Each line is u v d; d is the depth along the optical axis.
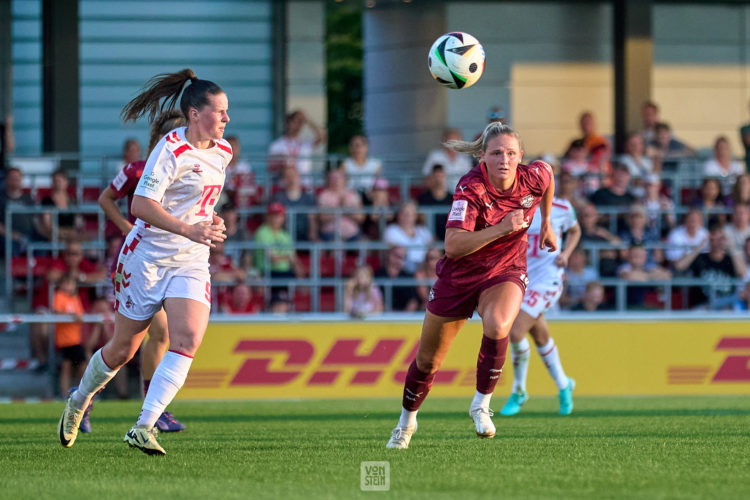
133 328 19.61
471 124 64.00
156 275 19.27
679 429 25.48
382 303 45.03
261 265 46.09
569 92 64.44
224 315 38.38
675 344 39.84
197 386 38.00
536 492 15.35
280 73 60.94
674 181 53.50
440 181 49.44
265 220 49.16
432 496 14.99
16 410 33.38
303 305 47.16
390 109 65.69
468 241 18.81
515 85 64.00
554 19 64.19
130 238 19.53
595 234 47.06
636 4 60.16
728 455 19.89
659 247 46.75
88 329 39.31
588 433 24.50
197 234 18.36
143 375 24.39
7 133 53.53
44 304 43.75
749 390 40.03
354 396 38.69
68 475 17.39
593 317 39.62
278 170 53.38
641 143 54.03
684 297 46.78
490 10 63.88
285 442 22.69
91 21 60.06
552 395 39.38
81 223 48.44
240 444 22.22
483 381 20.70
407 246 44.81
